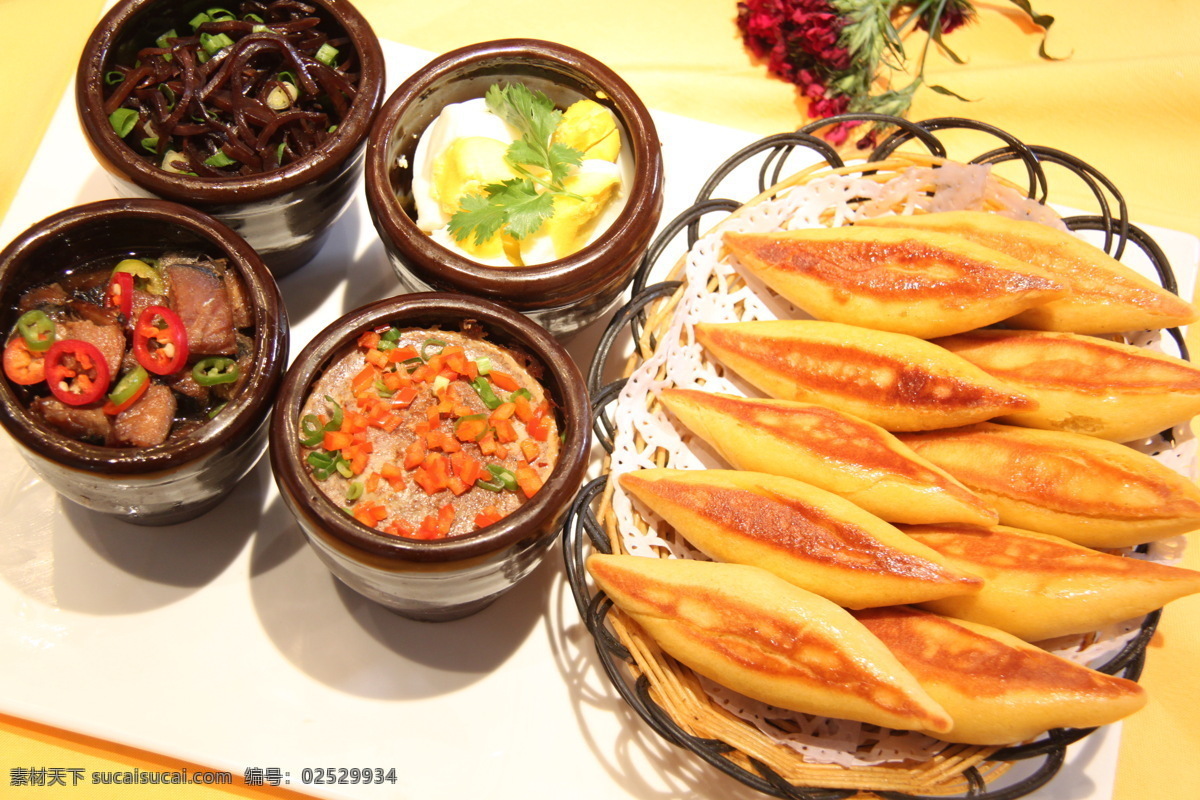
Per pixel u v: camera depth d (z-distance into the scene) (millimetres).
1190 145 2076
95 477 1222
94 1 2035
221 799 1454
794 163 1935
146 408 1311
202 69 1524
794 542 1306
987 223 1524
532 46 1527
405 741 1424
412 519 1264
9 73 1964
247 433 1294
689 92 2105
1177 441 1443
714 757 1231
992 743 1244
